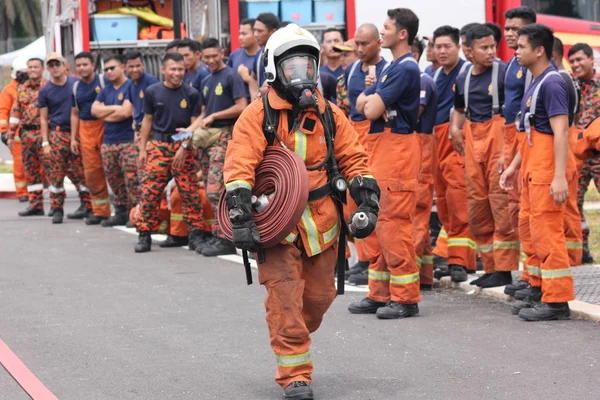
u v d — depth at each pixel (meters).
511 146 10.59
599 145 9.88
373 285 10.16
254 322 9.75
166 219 15.86
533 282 9.88
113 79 16.20
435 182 12.21
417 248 10.90
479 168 11.02
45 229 17.08
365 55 11.02
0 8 40.81
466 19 16.78
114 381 7.74
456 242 11.64
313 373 7.93
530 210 9.51
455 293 11.27
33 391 7.45
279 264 7.15
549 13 18.70
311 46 7.09
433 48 13.05
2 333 9.39
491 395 7.17
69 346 8.86
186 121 14.43
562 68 11.72
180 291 11.41
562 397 7.05
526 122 9.37
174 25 17.69
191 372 7.98
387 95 9.53
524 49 9.33
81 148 17.20
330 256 7.40
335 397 7.26
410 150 9.71
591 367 7.81
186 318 9.96
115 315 10.13
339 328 9.51
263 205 7.10
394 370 7.95
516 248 10.95
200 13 17.67
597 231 15.49
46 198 22.64
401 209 9.74
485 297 10.96
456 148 11.52
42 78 18.94
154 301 10.84
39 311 10.37
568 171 10.16
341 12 16.98
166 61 14.27
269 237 6.98
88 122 17.08
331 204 7.30
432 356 8.34
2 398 7.36
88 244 15.30
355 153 7.40
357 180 7.30
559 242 9.45
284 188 6.96
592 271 12.05
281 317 7.16
